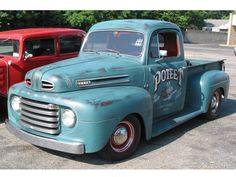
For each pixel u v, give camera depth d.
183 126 7.21
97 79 5.38
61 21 29.19
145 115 5.52
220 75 7.81
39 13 27.12
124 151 5.37
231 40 49.06
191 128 7.09
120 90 5.38
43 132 5.13
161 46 6.38
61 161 5.27
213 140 6.39
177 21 50.19
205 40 55.22
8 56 7.80
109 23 6.62
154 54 6.20
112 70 5.57
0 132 6.57
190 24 60.16
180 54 6.84
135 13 35.94
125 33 6.27
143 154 5.62
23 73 7.64
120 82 5.64
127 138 5.42
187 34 54.06
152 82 6.10
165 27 6.45
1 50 7.93
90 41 6.60
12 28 25.39
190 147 5.99
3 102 7.68
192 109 7.36
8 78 7.42
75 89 5.17
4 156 5.41
